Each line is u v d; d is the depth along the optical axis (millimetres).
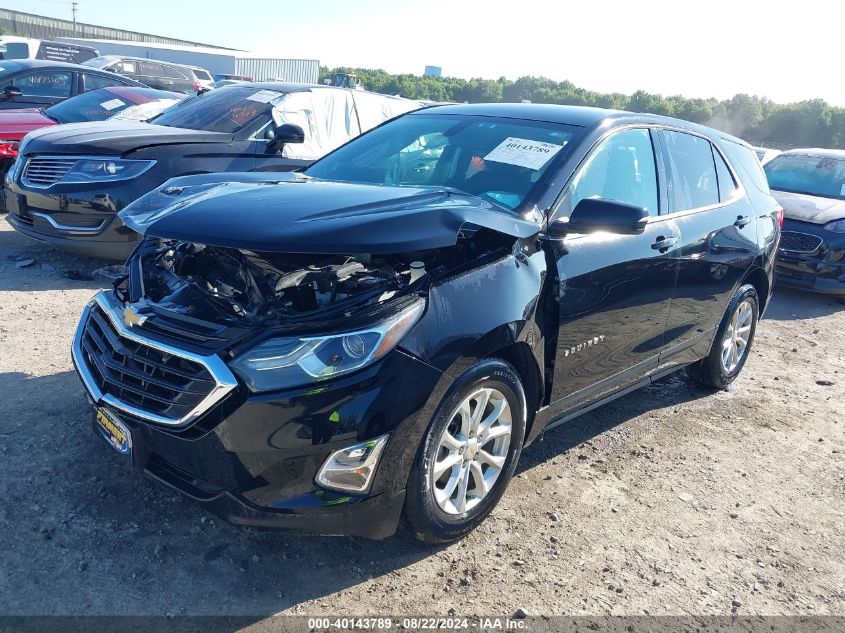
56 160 6223
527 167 3676
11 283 6074
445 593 2891
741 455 4465
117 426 2836
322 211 2869
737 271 4969
